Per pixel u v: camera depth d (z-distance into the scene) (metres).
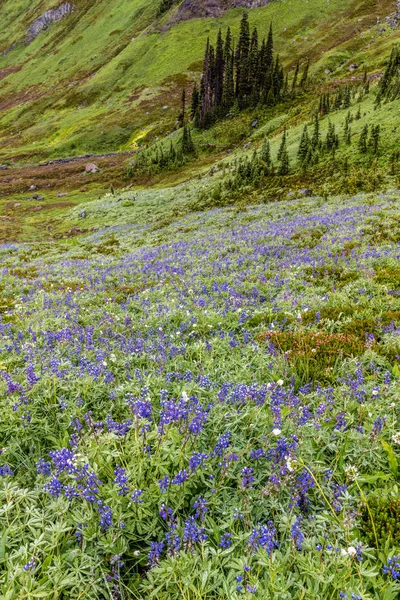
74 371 6.60
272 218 32.59
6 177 107.12
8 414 5.35
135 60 179.75
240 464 4.47
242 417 4.95
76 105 164.88
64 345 8.35
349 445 4.70
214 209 46.72
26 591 3.06
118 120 136.50
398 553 3.38
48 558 3.41
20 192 96.94
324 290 11.30
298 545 3.37
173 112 135.00
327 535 3.61
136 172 92.50
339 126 59.31
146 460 4.29
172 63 166.00
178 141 98.94
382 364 6.64
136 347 7.83
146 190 75.69
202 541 3.38
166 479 3.87
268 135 81.50
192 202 55.28
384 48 111.88
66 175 104.62
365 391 5.64
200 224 38.16
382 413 5.24
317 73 117.38
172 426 4.69
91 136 130.25
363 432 4.75
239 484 4.04
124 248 33.91
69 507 4.03
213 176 67.44
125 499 3.92
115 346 8.33
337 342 7.45
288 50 146.38
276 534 3.72
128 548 3.70
